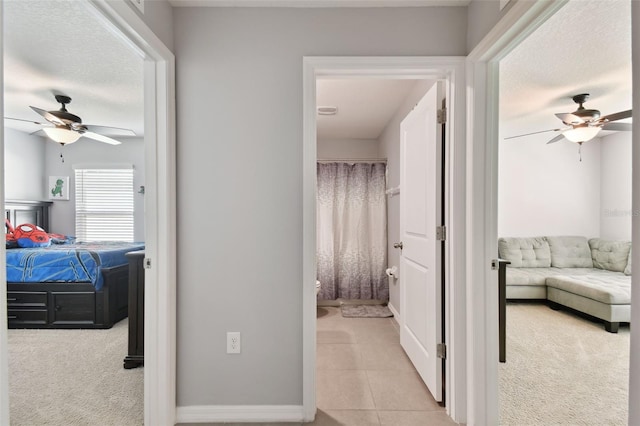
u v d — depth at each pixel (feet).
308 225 5.76
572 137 9.27
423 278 7.05
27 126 14.24
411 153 7.88
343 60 5.69
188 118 5.75
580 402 6.40
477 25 5.36
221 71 5.74
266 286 5.82
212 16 5.73
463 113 5.67
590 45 6.48
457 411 5.72
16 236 12.73
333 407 6.22
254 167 5.80
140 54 5.20
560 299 11.56
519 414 6.01
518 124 12.14
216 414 5.79
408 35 5.71
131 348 7.79
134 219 16.49
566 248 13.38
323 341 9.55
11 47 7.17
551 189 13.73
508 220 13.99
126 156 16.48
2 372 2.69
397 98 10.28
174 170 5.69
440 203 6.28
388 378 7.34
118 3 4.13
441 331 6.31
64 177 16.39
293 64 5.76
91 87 9.61
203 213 5.80
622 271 12.05
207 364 5.82
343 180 13.99
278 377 5.83
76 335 10.12
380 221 13.78
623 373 7.53
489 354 5.47
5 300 2.70
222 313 5.82
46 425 5.71
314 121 5.82
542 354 8.50
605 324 10.03
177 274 5.80
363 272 13.85
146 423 5.57
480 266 5.45
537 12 4.05
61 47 7.20
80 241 16.26
